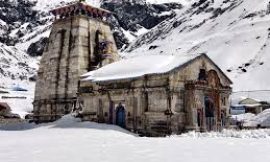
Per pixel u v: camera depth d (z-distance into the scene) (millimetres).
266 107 85500
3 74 164125
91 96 46188
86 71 51969
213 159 17250
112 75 44344
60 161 17297
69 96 50781
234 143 24781
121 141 28219
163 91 38688
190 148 21984
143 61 44188
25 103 105938
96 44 54750
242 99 89938
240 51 160500
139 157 18297
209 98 41938
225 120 44688
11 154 20094
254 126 47719
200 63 42531
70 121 46406
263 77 129000
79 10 54531
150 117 39562
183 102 40094
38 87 55656
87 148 22828
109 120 43438
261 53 152000
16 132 41625
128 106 41438
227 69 146500
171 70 38500
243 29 187625
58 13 57250
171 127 38000
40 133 38875
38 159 18016
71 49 52750
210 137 31797
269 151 19875
